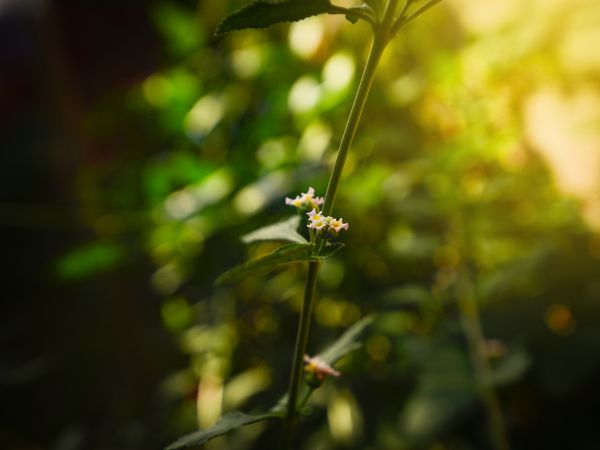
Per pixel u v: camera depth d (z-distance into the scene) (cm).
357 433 38
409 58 42
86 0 70
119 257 50
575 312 36
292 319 45
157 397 54
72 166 67
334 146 41
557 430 34
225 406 43
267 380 44
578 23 36
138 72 70
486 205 37
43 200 68
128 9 70
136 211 52
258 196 40
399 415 37
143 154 59
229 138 48
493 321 37
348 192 39
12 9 71
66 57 70
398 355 38
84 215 56
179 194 47
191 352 49
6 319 66
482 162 38
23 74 71
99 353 62
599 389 34
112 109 59
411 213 38
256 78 46
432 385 33
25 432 62
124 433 53
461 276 35
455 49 41
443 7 41
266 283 45
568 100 37
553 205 38
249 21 16
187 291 53
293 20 16
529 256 34
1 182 69
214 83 49
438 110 39
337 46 40
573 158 38
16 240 67
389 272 42
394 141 39
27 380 55
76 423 61
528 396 35
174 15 50
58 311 65
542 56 37
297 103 38
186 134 49
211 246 48
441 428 32
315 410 41
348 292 42
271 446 43
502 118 38
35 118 71
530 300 37
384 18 16
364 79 16
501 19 39
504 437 31
